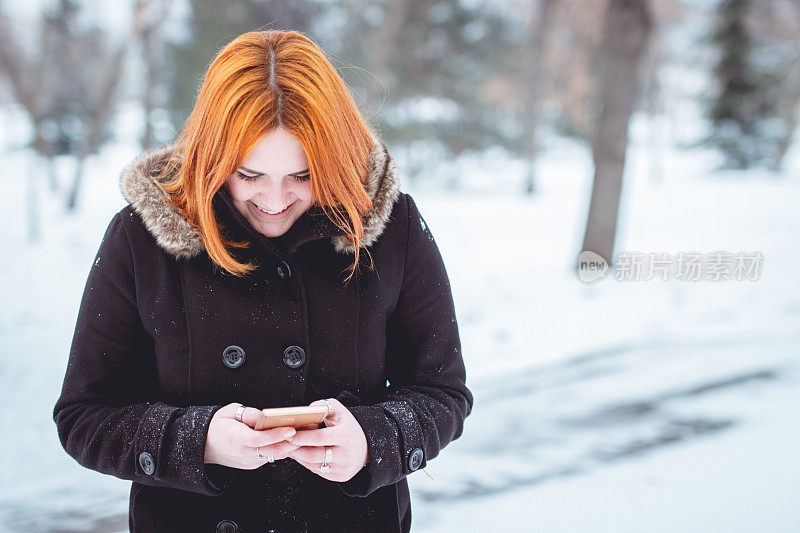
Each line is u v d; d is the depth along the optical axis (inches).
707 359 218.4
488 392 197.6
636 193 796.0
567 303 292.8
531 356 229.9
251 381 47.0
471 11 868.6
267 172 42.4
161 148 49.6
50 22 727.7
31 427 177.5
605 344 239.5
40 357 234.2
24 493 141.6
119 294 47.1
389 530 49.5
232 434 41.4
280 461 47.8
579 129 1197.7
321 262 48.4
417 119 928.3
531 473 147.3
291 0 417.4
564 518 128.4
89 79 903.7
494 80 966.4
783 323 250.8
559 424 173.3
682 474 145.3
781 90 962.7
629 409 181.6
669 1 868.0
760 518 127.1
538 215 615.8
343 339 48.4
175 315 46.5
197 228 45.8
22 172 1072.2
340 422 42.8
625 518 128.2
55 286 348.5
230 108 40.8
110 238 47.7
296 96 41.3
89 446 44.8
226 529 47.3
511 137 1060.5
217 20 633.0
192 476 42.2
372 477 44.4
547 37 812.0
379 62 652.7
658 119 1060.5
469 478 145.3
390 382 55.1
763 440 159.9
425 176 1030.4
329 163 42.7
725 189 799.1
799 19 907.4
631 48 331.6
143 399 50.1
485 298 307.3
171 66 686.5
